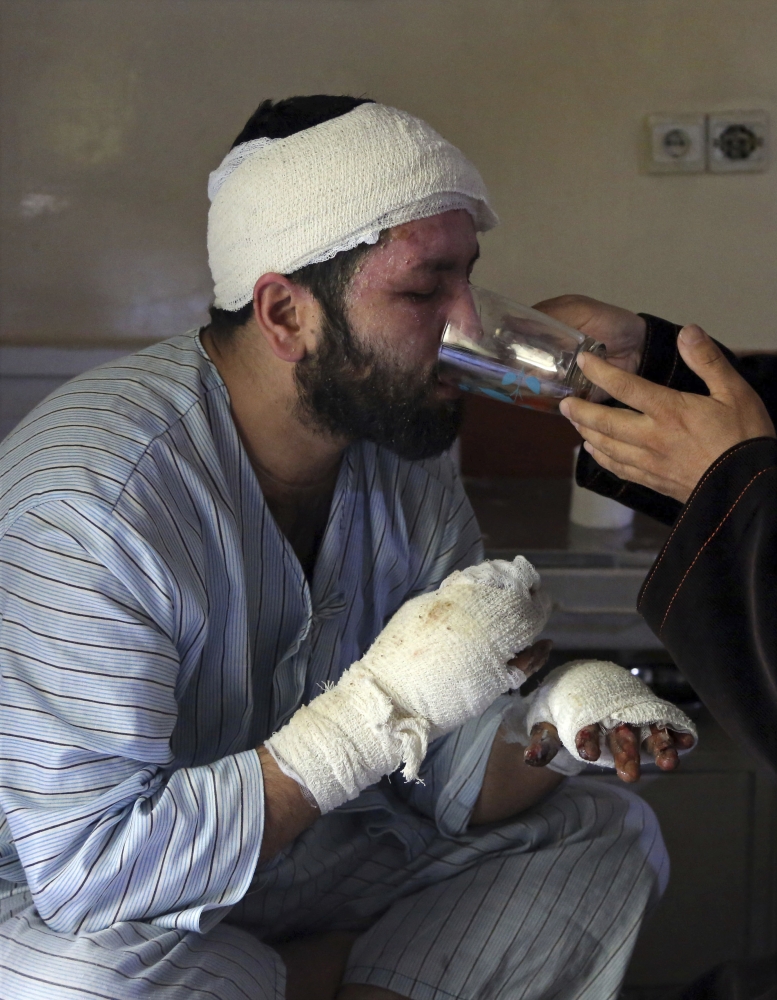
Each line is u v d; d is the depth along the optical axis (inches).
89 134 77.4
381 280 39.6
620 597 62.9
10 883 41.0
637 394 37.5
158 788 37.6
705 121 79.6
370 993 42.9
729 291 82.7
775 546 35.7
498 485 84.9
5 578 37.3
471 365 41.0
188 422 41.5
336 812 48.6
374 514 48.1
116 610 36.8
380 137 39.2
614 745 38.2
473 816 49.4
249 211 40.4
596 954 44.6
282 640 45.5
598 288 82.2
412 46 77.9
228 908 38.9
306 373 41.6
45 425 40.7
